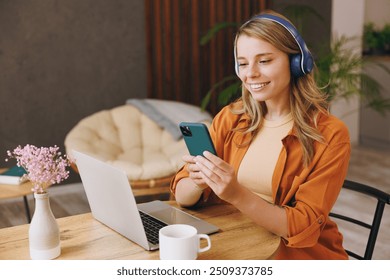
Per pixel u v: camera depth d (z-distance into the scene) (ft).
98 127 11.94
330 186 4.39
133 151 11.82
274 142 4.83
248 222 4.58
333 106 17.24
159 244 3.78
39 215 3.80
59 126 12.59
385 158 15.84
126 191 3.82
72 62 12.45
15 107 12.08
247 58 4.37
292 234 4.16
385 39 18.11
